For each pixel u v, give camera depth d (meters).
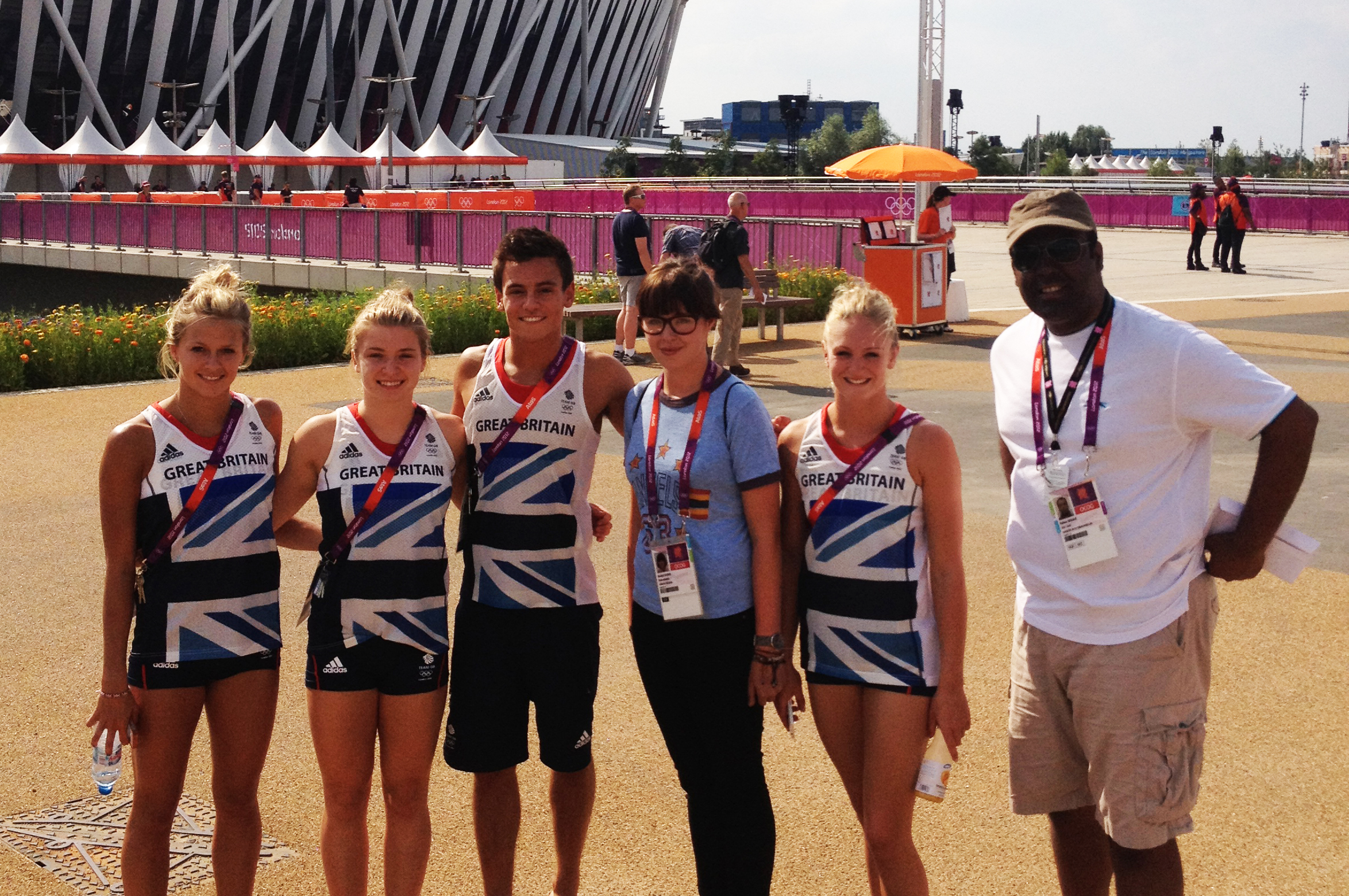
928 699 3.07
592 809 3.62
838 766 3.23
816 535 3.12
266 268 26.03
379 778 4.36
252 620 3.26
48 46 82.44
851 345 2.97
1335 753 4.38
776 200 45.50
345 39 89.88
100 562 6.82
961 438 9.67
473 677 3.44
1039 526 2.95
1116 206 41.56
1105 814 2.89
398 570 3.25
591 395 3.45
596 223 20.89
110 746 3.17
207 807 4.13
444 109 98.88
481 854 3.52
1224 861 3.69
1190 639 2.84
